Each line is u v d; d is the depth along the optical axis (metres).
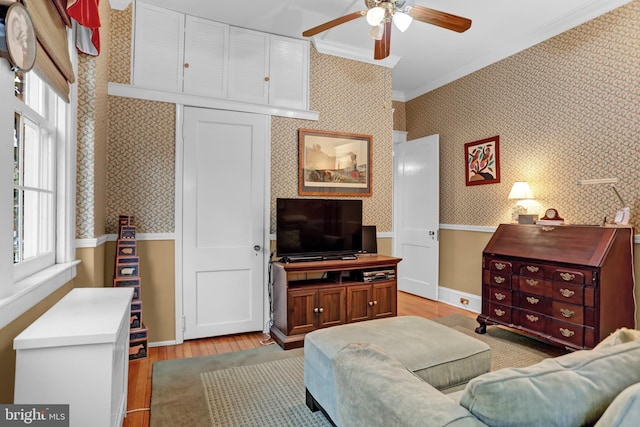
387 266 3.41
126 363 1.89
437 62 4.12
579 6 2.95
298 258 3.25
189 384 2.30
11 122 1.27
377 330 2.00
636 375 0.86
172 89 3.05
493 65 3.90
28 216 1.73
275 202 3.46
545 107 3.36
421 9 2.15
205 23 3.17
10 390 1.29
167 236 3.03
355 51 3.78
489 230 3.92
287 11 3.05
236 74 3.29
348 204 3.44
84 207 2.29
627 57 2.75
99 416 1.27
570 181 3.16
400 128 5.24
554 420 0.76
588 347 2.50
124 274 2.69
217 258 3.21
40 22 1.47
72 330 1.27
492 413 0.78
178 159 3.06
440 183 4.65
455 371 1.71
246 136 3.33
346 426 1.11
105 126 2.75
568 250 2.70
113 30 2.87
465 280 4.23
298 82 3.55
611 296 2.51
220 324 3.23
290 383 2.33
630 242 2.63
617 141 2.81
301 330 3.02
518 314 2.99
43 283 1.58
